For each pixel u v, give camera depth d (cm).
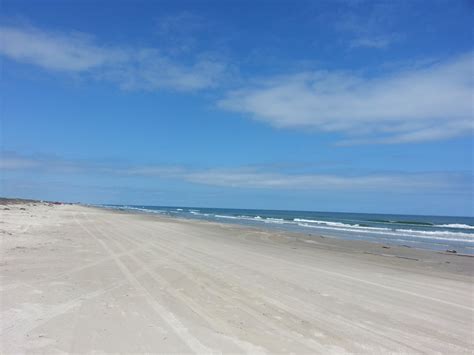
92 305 596
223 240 1922
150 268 957
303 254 1498
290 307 665
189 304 642
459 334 567
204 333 501
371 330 564
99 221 2934
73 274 830
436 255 1727
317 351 465
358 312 661
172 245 1514
